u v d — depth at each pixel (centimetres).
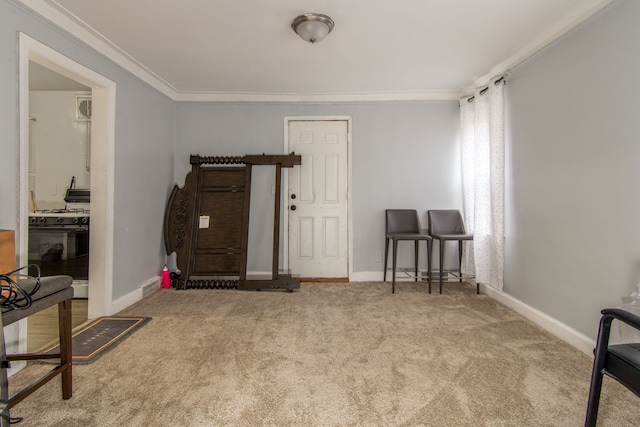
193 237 358
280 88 358
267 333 231
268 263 382
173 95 368
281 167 371
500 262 291
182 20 222
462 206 378
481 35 242
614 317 119
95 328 238
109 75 264
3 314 122
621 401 154
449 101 379
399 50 267
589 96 205
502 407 150
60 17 210
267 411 147
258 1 200
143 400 154
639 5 173
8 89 180
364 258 382
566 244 224
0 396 120
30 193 353
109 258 264
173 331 234
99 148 261
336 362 191
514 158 282
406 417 143
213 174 371
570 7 206
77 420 140
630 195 179
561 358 196
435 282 373
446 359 194
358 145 381
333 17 218
